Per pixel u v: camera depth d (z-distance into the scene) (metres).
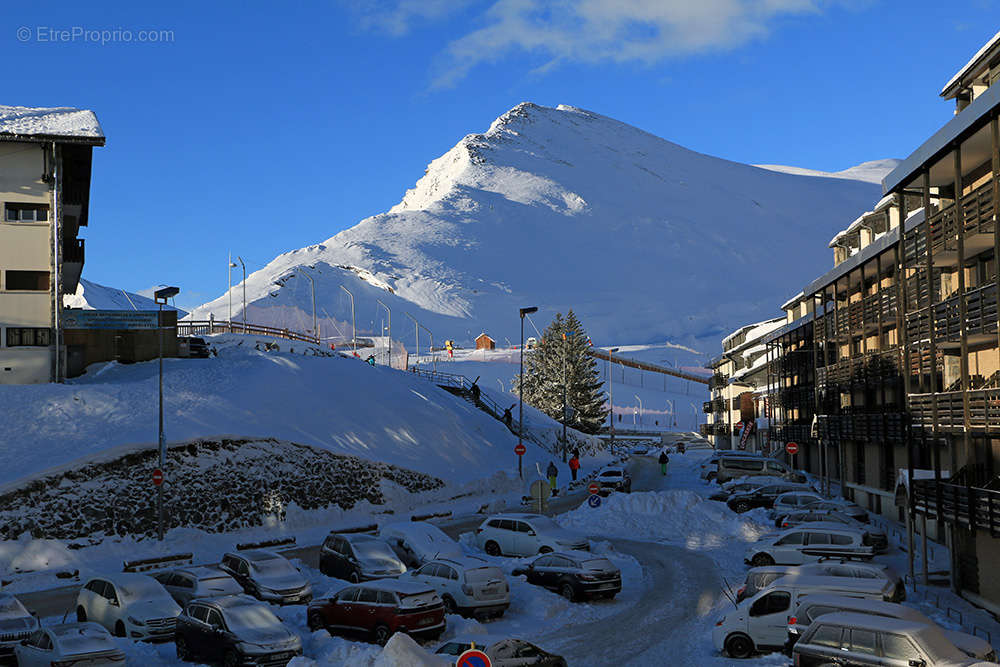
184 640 21.38
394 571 28.55
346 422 55.94
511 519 34.75
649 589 28.84
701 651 21.23
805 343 67.50
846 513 40.69
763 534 39.12
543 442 85.06
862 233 51.19
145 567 34.88
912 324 34.47
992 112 24.42
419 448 59.16
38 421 43.19
